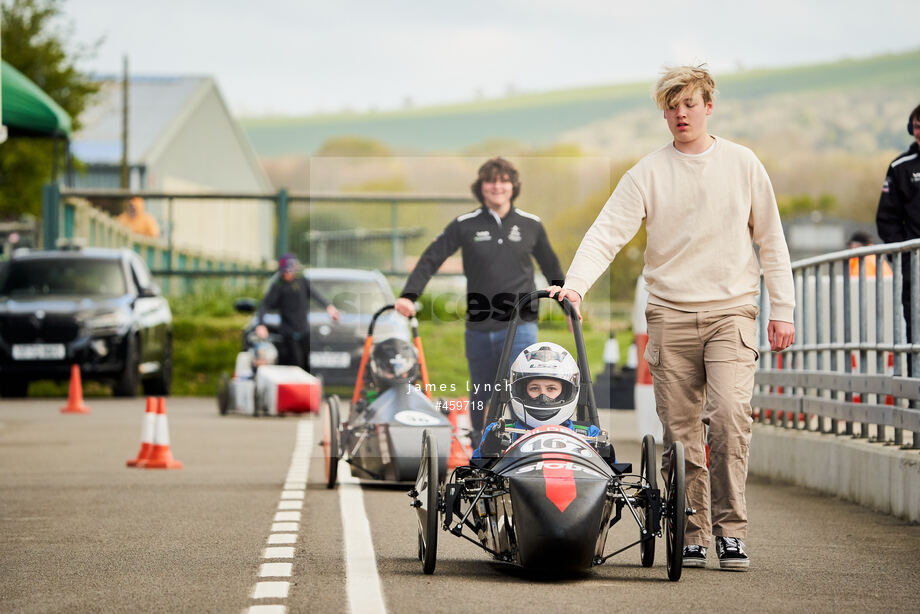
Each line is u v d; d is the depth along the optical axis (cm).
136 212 7406
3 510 2447
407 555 1961
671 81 1881
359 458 2630
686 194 1898
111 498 2617
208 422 4606
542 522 1653
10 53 9094
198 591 1675
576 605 1584
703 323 1895
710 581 1761
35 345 5416
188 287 7012
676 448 1766
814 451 2809
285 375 4797
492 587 1702
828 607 1586
